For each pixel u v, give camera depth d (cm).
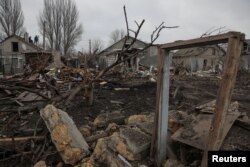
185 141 276
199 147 256
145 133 336
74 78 1352
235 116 303
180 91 1070
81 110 698
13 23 4028
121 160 302
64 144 338
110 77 1580
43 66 1215
